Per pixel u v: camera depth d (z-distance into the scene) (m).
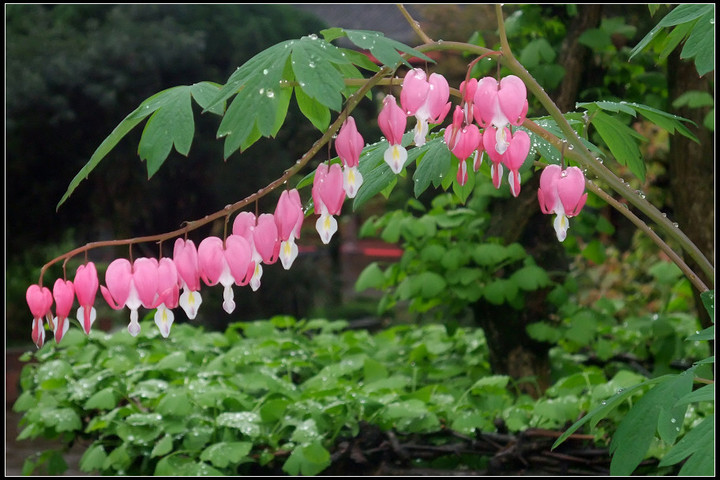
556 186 1.91
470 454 3.32
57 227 11.88
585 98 4.64
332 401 3.38
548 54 4.35
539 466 3.18
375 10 22.27
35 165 11.27
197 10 12.13
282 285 12.15
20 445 6.82
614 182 2.08
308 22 13.53
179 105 1.84
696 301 3.84
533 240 4.78
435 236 4.73
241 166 11.41
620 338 5.42
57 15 12.27
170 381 4.10
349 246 23.55
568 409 3.29
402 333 5.66
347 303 15.04
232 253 1.87
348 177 1.86
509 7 5.66
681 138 3.84
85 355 4.52
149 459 3.37
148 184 11.31
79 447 6.34
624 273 7.31
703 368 3.02
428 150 2.20
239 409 3.51
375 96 13.31
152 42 11.07
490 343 4.68
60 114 10.63
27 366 4.70
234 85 1.70
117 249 12.05
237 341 5.18
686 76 3.85
